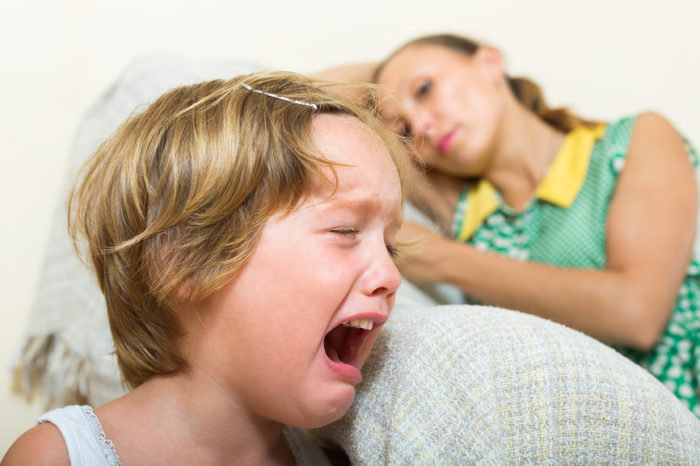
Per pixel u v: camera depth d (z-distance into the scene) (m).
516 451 0.46
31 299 1.09
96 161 0.58
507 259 1.08
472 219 1.28
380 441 0.51
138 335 0.53
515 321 0.54
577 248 1.13
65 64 1.31
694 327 1.05
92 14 1.37
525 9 1.54
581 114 1.53
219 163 0.49
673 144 1.13
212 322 0.49
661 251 1.01
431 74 1.21
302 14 1.51
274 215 0.48
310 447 0.61
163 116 0.54
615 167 1.13
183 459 0.51
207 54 1.47
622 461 0.46
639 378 0.50
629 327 0.98
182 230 0.49
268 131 0.50
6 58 1.26
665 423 0.48
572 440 0.46
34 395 0.97
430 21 1.55
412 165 1.01
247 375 0.48
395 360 0.54
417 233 1.10
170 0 1.44
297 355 0.47
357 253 0.49
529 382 0.48
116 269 0.52
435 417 0.49
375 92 0.71
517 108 1.26
